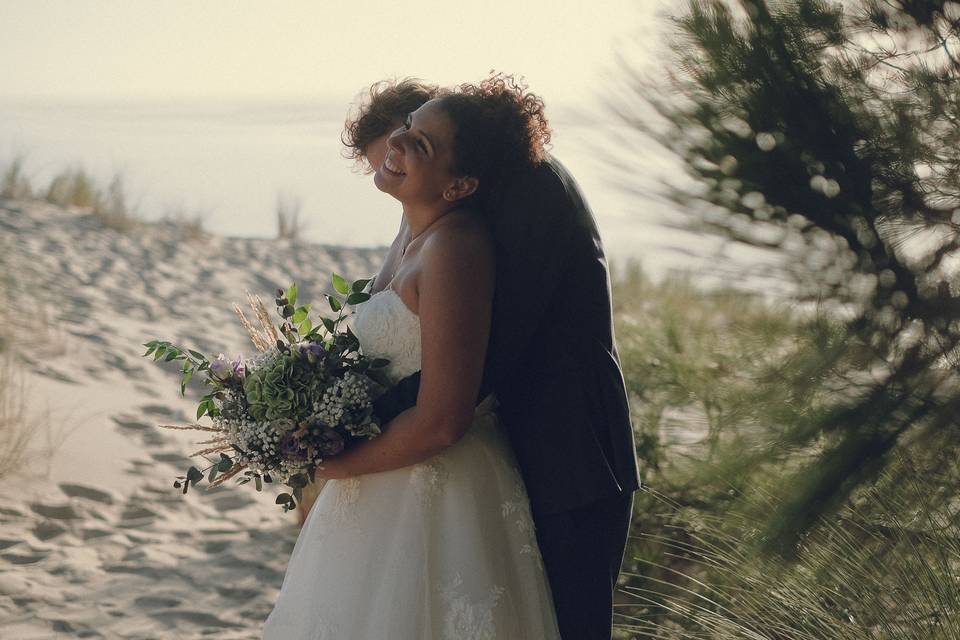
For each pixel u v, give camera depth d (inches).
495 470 91.8
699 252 107.9
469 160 86.3
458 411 84.3
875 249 101.4
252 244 471.8
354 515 91.0
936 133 101.0
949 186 101.9
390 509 89.6
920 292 98.2
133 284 377.4
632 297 202.8
